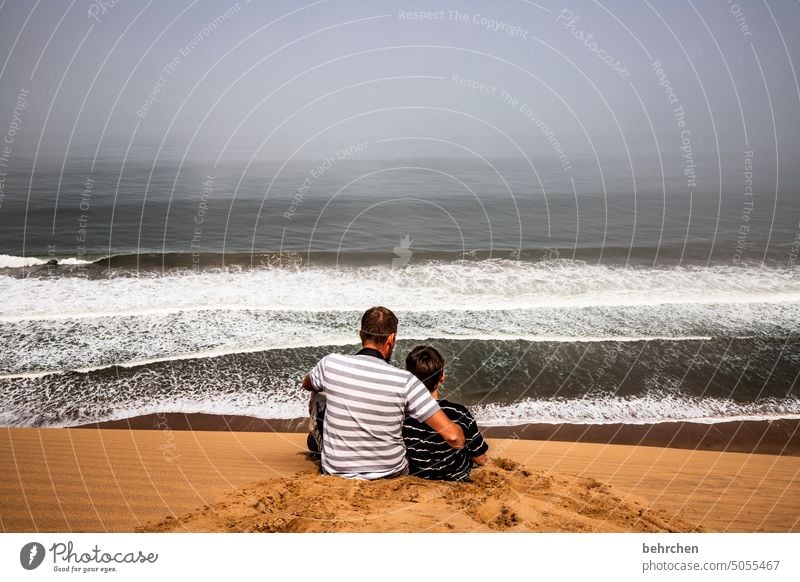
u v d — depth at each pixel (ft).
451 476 11.98
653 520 11.93
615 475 17.06
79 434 20.20
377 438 11.41
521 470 13.66
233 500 11.33
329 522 9.92
